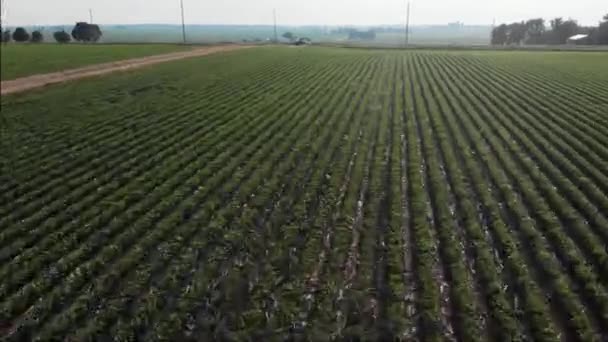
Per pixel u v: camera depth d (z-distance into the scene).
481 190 17.12
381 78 46.31
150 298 11.52
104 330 10.56
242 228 14.93
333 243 13.76
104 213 16.19
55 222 15.74
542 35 145.62
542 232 14.35
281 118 29.00
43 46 89.62
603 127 25.69
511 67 56.59
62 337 10.45
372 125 26.72
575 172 18.61
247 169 19.97
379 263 12.93
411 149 22.11
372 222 14.95
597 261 12.62
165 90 40.44
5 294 12.13
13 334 10.59
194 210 16.44
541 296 11.24
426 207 16.17
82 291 12.05
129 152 23.14
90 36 120.38
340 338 10.05
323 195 17.31
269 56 71.19
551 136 23.44
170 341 10.16
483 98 35.06
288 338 10.13
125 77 48.31
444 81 44.44
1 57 66.75
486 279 11.91
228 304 11.33
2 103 35.16
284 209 16.20
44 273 12.98
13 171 20.86
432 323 10.40
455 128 25.44
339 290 11.70
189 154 22.48
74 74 51.91
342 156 21.41
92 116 30.81
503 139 23.30
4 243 14.79
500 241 13.70
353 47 101.44
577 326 10.20
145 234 14.84
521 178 18.00
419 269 12.35
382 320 10.61
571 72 50.75
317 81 44.62
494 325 10.42
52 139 25.53
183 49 85.31
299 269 12.61
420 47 100.69
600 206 15.87
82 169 20.86
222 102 34.84
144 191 18.19
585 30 141.38
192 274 12.66
